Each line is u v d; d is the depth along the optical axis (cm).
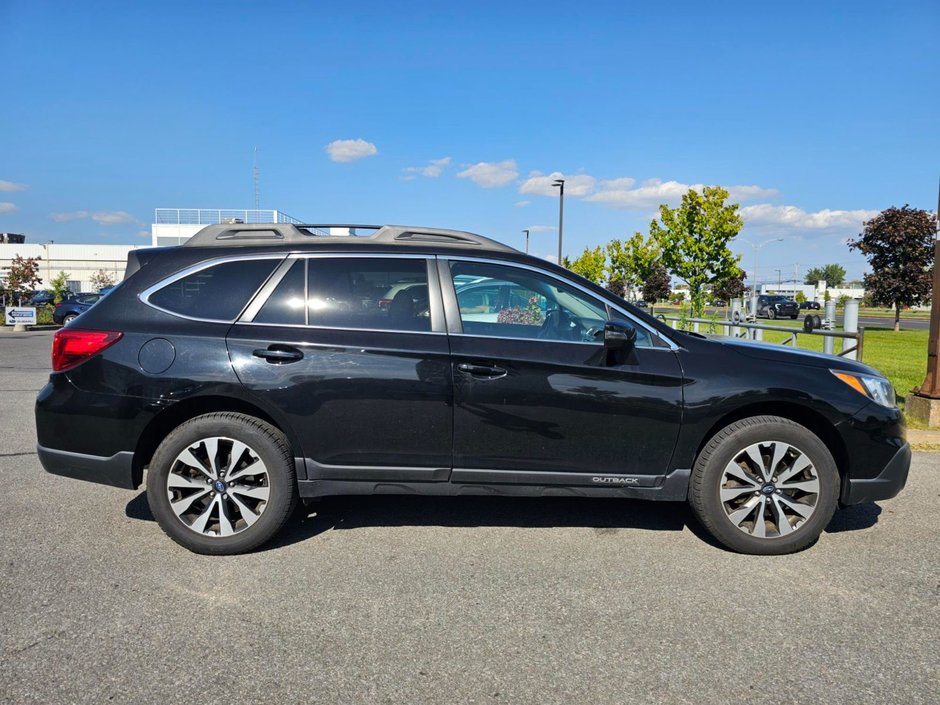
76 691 250
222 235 412
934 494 498
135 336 376
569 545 396
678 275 2431
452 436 378
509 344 379
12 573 350
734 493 380
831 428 385
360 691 253
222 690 253
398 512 451
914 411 742
